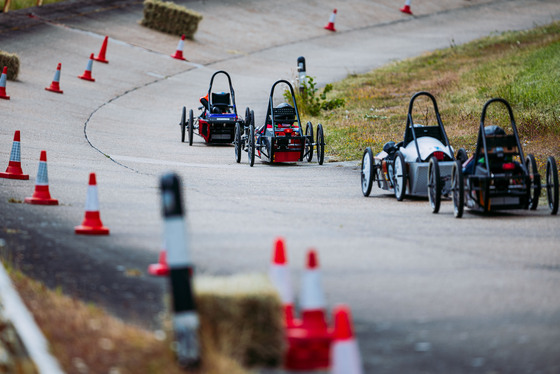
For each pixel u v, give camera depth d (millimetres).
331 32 125625
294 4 138000
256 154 62188
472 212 37250
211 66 102000
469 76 86375
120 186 41375
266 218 33750
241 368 15648
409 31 128875
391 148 42812
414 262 25469
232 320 16109
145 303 20266
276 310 16281
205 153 61906
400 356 16875
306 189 44812
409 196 43469
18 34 99875
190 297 15312
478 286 22484
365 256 26281
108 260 24953
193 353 15125
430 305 20578
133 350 16266
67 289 21375
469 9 146125
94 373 15117
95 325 17828
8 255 24766
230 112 70188
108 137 63781
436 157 40094
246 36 118312
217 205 37031
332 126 70500
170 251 15414
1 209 32688
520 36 112688
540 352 17125
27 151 51688
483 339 17953
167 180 15727
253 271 23625
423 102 78062
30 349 16156
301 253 26594
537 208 38500
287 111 57875
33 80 81625
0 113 65125
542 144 54281
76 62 92750
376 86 89688
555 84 71500
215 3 132375
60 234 28594
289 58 109375
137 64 97438
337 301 20875
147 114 77562
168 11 112438
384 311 20031
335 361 14086
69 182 41469
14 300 19469
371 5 143125
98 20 113562
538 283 22891
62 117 68875
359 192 44469
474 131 61562
